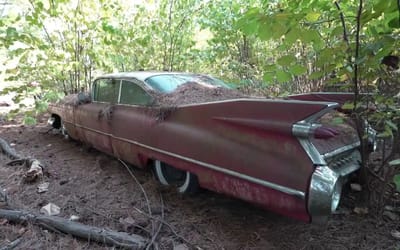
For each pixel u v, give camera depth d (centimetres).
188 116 309
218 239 269
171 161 326
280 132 238
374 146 316
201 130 293
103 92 446
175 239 271
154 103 352
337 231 276
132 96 389
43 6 610
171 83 381
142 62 732
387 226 281
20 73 631
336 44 292
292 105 235
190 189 333
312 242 262
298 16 243
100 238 269
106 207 331
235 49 704
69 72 694
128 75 404
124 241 263
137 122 367
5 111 805
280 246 258
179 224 294
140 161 374
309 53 469
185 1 711
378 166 338
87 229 278
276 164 240
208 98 348
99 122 439
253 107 256
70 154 512
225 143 271
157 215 311
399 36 245
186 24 730
